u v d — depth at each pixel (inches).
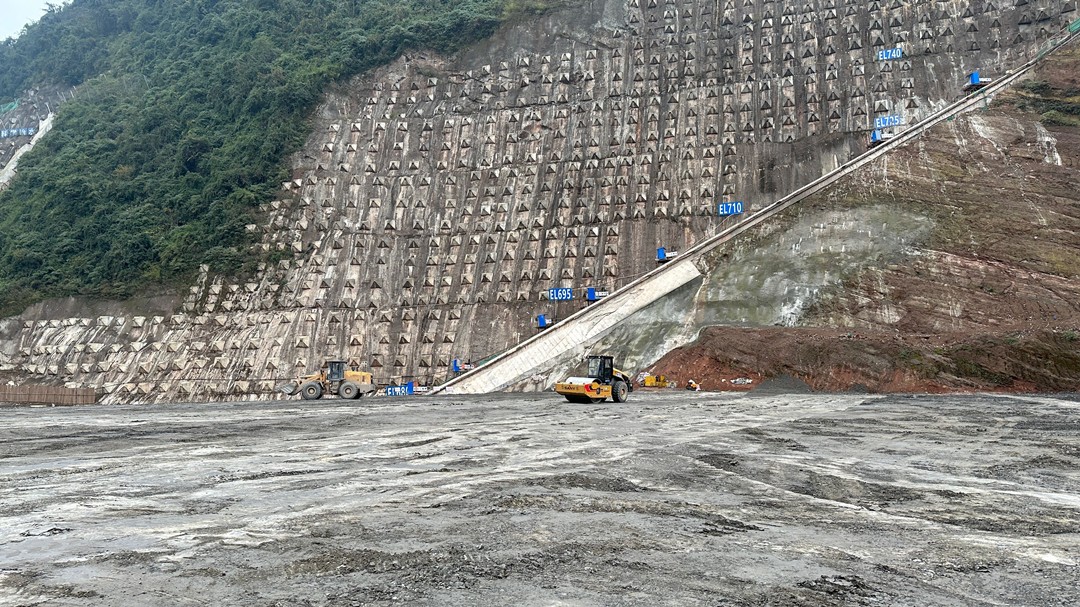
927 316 1732.3
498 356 2078.0
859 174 2178.9
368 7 3262.8
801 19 2620.6
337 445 700.0
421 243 2433.6
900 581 275.1
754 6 2701.8
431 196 2527.1
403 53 2878.9
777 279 1945.1
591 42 2773.1
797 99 2465.6
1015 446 687.7
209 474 527.2
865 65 2468.0
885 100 2375.7
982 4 2472.9
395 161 2625.5
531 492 447.2
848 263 1911.9
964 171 2090.3
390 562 292.0
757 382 1626.5
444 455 620.4
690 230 2271.2
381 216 2496.3
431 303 2295.8
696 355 1739.7
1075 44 2294.5
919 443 708.0
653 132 2511.1
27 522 370.3
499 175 2534.5
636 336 1963.6
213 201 2605.8
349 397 1530.5
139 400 2146.9
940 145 2175.2
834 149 2317.9
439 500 423.5
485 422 925.2
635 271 2231.8
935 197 2037.4
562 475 501.4
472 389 1990.7
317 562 291.4
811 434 776.9
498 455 614.2
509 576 274.7
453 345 2191.2
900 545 331.3
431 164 2603.3
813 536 346.3
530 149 2576.3
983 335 1558.8
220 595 252.1
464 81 2802.7
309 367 2192.4
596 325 2058.3
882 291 1811.0
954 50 2429.9
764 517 389.4
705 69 2610.7
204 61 3321.9
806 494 465.1
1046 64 2290.8
